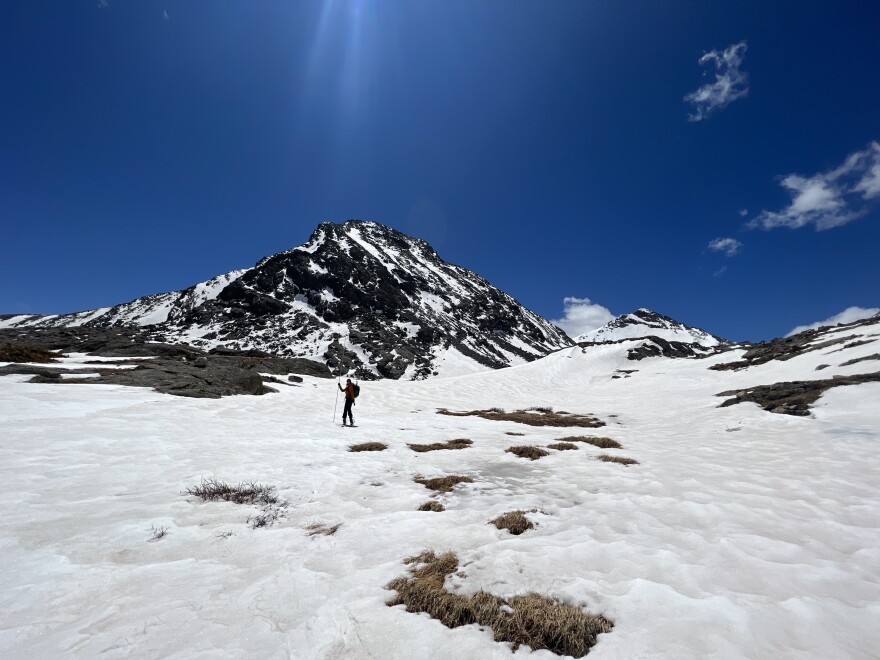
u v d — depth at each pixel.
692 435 18.42
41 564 5.32
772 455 13.28
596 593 4.78
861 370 25.92
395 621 4.23
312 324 101.25
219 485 8.87
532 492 9.27
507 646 3.95
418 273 164.38
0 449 10.45
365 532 6.74
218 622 4.21
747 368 43.28
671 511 7.88
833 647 3.88
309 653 3.77
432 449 14.27
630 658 3.72
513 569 5.36
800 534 6.83
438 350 102.62
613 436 18.94
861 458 12.15
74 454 10.64
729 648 3.81
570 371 61.91
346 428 18.38
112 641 3.88
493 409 32.28
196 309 115.75
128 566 5.37
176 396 21.97
